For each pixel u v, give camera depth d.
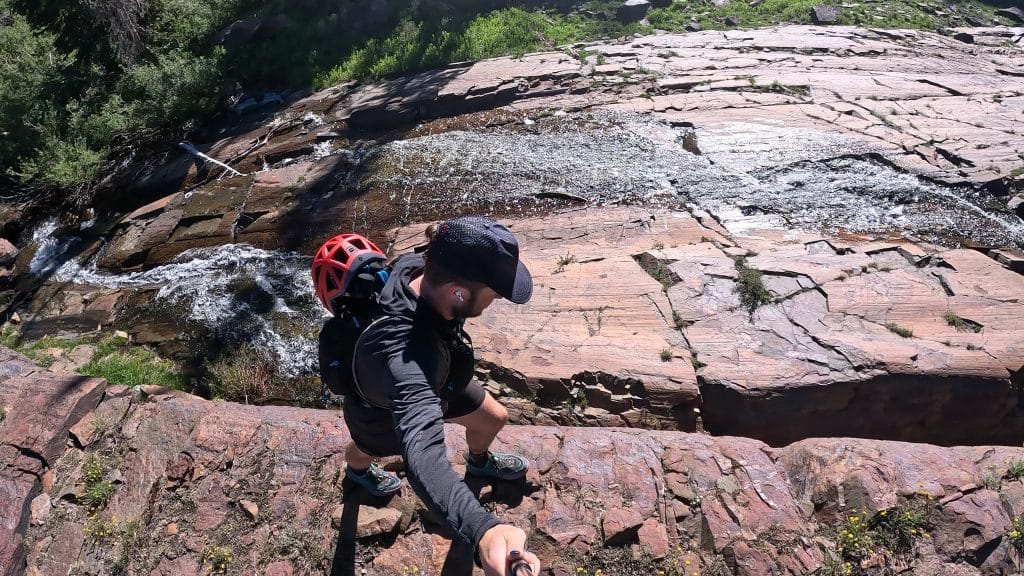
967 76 10.47
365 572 2.98
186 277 7.45
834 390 4.49
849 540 2.85
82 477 3.71
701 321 5.16
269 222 8.04
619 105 9.46
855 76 10.27
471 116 9.72
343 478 3.33
